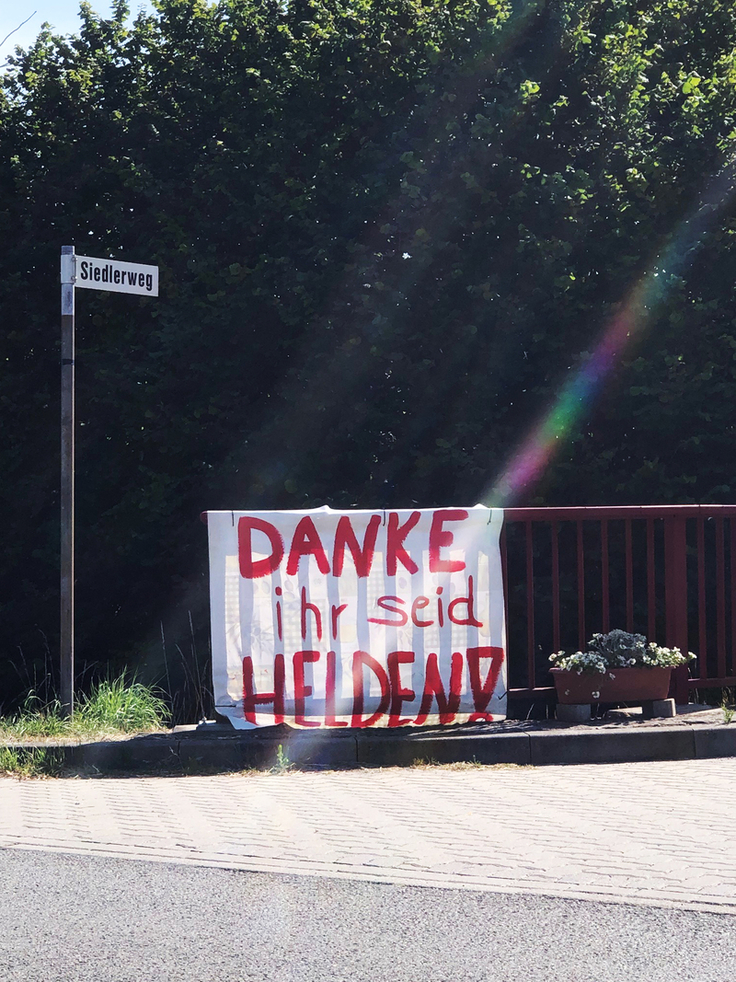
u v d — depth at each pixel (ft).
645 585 42.70
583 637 29.68
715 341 42.75
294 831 19.51
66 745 25.61
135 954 13.92
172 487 44.88
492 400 43.57
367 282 42.50
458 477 43.01
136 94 49.85
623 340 42.32
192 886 16.51
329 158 45.52
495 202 42.50
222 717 28.35
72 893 16.20
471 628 28.45
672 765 25.62
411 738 26.35
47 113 50.29
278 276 44.39
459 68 43.11
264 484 43.88
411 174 42.60
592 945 14.08
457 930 14.64
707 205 43.27
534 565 43.06
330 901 15.79
